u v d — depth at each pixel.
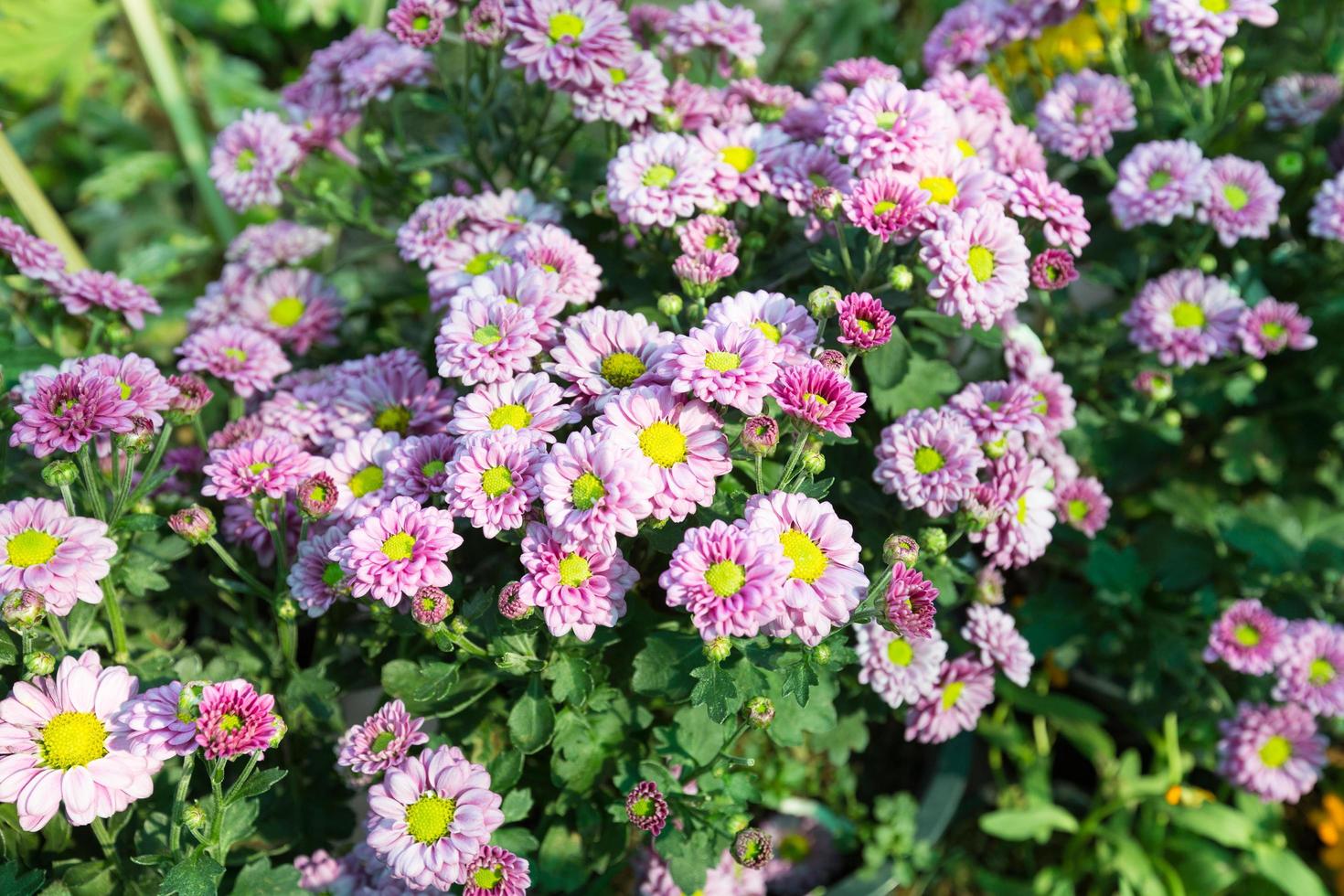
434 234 0.64
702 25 0.68
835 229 0.62
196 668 0.59
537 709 0.56
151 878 0.56
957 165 0.61
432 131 0.83
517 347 0.55
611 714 0.59
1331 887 0.75
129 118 1.11
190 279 1.02
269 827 0.60
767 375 0.52
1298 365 0.76
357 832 0.67
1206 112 0.73
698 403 0.53
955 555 0.66
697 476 0.53
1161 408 0.74
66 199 1.19
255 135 0.69
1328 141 0.78
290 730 0.62
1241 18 0.66
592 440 0.52
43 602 0.52
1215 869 0.72
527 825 0.63
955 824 0.77
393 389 0.62
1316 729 0.68
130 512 0.59
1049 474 0.62
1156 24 0.67
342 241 0.99
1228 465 0.75
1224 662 0.72
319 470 0.58
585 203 0.70
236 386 0.65
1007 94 0.81
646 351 0.56
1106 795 0.75
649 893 0.62
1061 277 0.60
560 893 0.62
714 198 0.61
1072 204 0.60
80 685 0.53
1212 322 0.68
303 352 0.69
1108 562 0.70
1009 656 0.61
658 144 0.62
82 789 0.52
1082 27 0.80
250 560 0.66
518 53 0.63
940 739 0.63
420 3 0.66
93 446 0.61
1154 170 0.67
